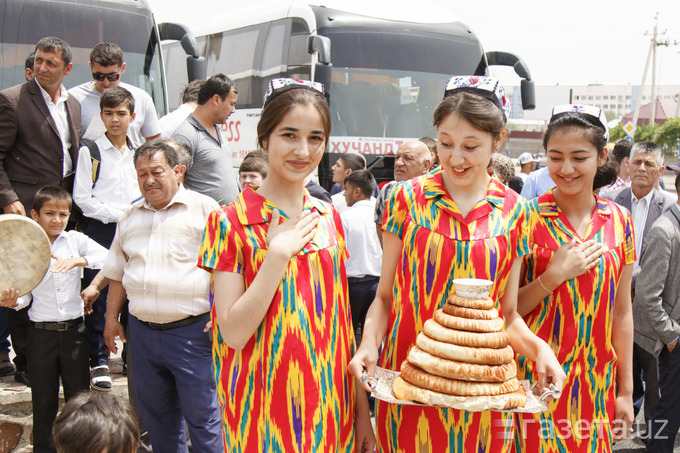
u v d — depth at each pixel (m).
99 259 4.30
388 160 9.10
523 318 2.74
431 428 2.31
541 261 2.70
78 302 4.21
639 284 4.00
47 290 4.06
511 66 10.68
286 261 2.09
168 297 3.55
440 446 2.30
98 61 5.49
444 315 2.18
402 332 2.40
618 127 49.34
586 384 2.65
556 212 2.73
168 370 3.73
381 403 2.48
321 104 2.20
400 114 9.23
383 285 2.52
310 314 2.21
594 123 2.63
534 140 47.31
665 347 4.14
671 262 3.97
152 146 3.66
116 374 5.18
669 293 4.02
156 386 3.72
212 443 3.64
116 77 5.58
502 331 2.17
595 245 2.62
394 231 2.45
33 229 3.77
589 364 2.66
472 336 2.10
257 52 10.57
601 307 2.65
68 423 2.42
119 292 3.98
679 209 4.04
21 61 6.79
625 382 2.81
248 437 2.21
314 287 2.24
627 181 6.58
